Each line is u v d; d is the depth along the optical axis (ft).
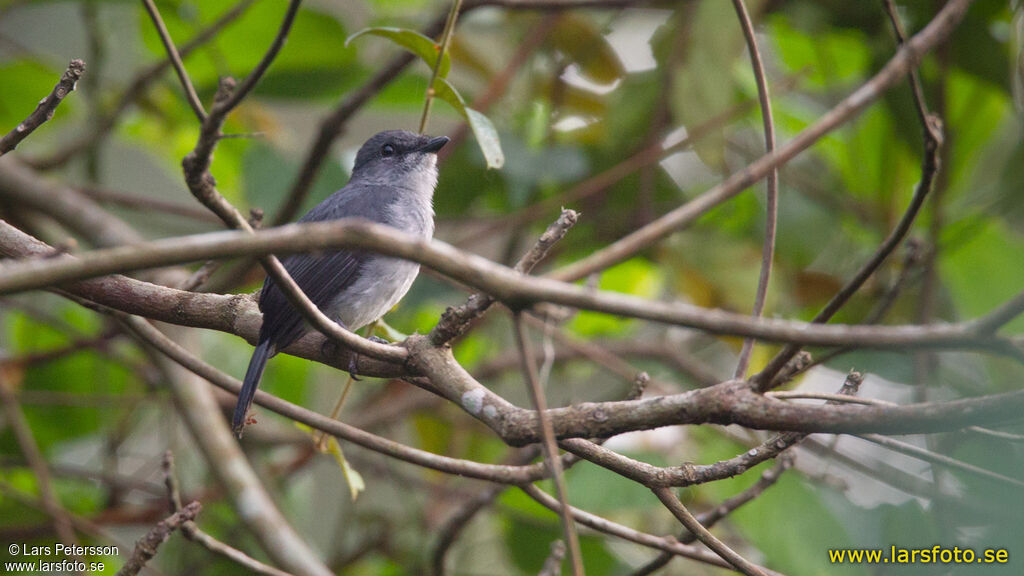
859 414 14.93
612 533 21.43
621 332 44.70
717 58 29.76
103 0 36.88
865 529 29.89
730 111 32.73
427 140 33.37
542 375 31.86
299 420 21.98
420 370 18.11
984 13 34.37
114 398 36.78
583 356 38.11
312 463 38.78
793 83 35.96
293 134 49.80
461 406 17.67
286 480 38.63
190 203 50.85
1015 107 34.53
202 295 21.39
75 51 44.42
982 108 36.45
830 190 39.19
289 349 22.72
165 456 23.15
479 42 41.68
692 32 29.94
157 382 35.32
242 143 40.40
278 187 36.45
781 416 15.51
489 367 37.68
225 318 21.25
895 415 14.62
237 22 37.45
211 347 39.91
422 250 13.12
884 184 36.27
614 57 36.70
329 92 38.19
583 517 21.45
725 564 20.97
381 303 28.25
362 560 38.11
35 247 19.92
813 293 37.37
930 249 32.01
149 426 42.70
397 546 37.24
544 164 36.35
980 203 35.83
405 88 37.96
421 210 31.89
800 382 35.50
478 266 13.41
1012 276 35.42
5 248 19.85
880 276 36.45
